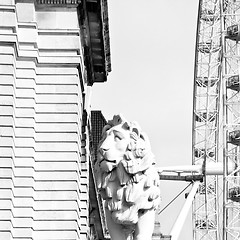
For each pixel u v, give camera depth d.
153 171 39.00
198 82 128.38
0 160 53.44
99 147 38.84
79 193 58.09
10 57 55.06
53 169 55.44
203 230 131.50
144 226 38.81
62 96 56.72
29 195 54.31
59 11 57.91
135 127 38.94
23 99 55.94
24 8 57.00
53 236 54.38
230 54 123.62
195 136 129.00
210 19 125.12
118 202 38.53
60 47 57.34
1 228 52.47
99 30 66.81
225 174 121.50
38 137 55.91
